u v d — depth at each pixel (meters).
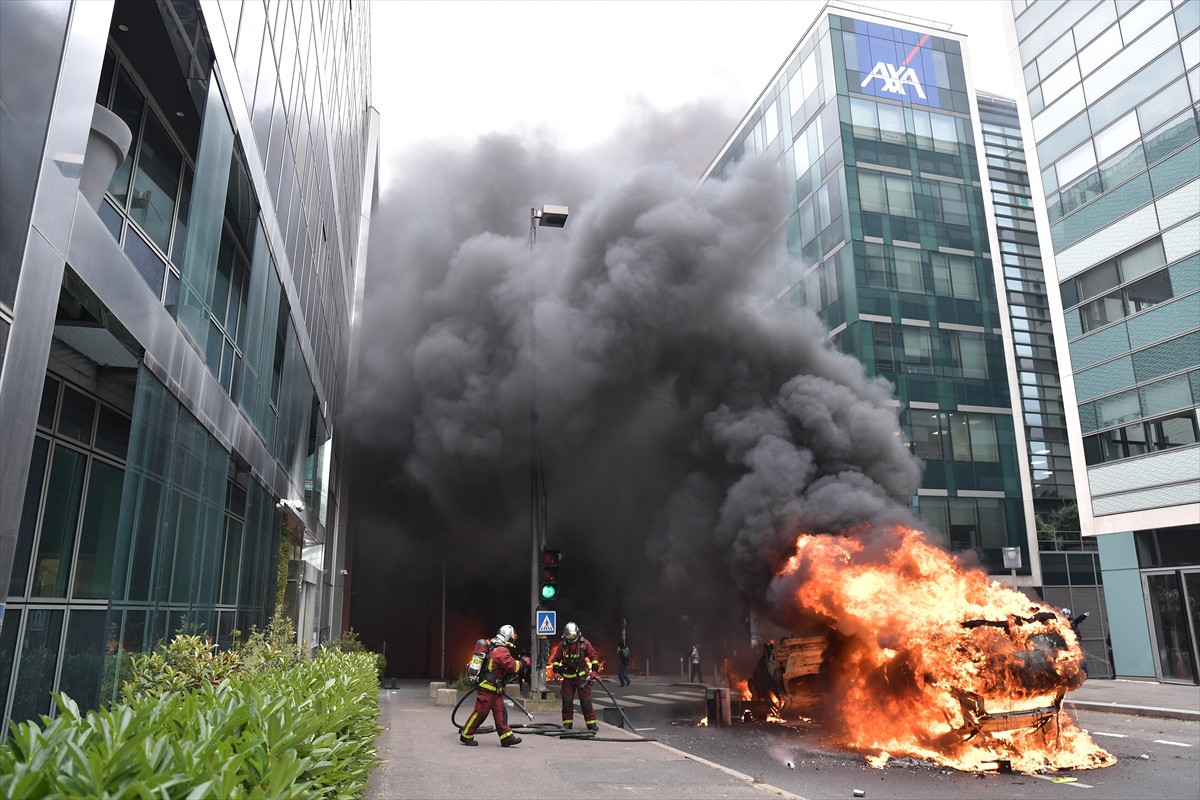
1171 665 19.70
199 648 7.00
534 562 15.73
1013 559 18.83
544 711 14.70
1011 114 42.44
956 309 30.20
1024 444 29.73
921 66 32.53
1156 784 7.91
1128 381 21.09
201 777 2.40
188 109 9.13
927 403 28.86
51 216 4.58
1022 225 39.62
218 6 8.13
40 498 7.16
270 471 13.66
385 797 6.29
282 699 3.81
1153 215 20.59
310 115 14.80
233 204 10.45
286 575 17.78
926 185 31.14
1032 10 25.20
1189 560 19.42
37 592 7.12
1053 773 8.52
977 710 9.27
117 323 6.13
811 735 11.53
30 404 4.38
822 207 31.41
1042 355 36.34
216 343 10.17
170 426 7.59
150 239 8.95
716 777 7.50
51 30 4.51
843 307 29.58
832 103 30.98
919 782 8.03
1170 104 20.25
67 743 2.22
